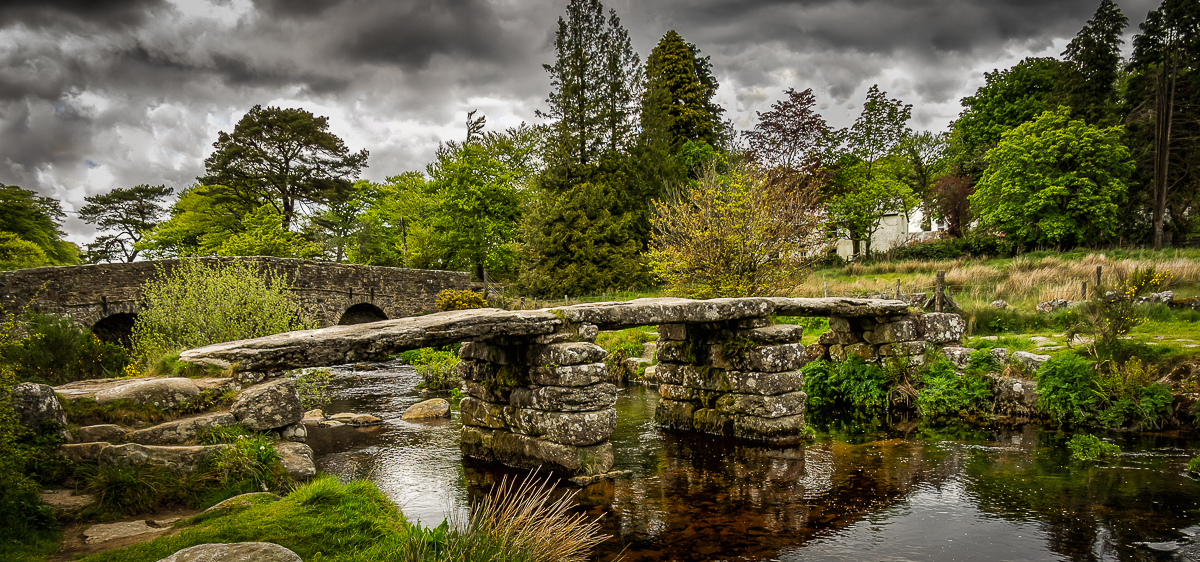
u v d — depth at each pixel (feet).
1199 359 28.96
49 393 17.61
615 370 50.11
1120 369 29.71
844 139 115.55
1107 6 102.12
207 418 19.38
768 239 51.65
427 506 21.15
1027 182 93.40
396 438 31.96
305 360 19.60
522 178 122.83
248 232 114.62
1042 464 24.32
